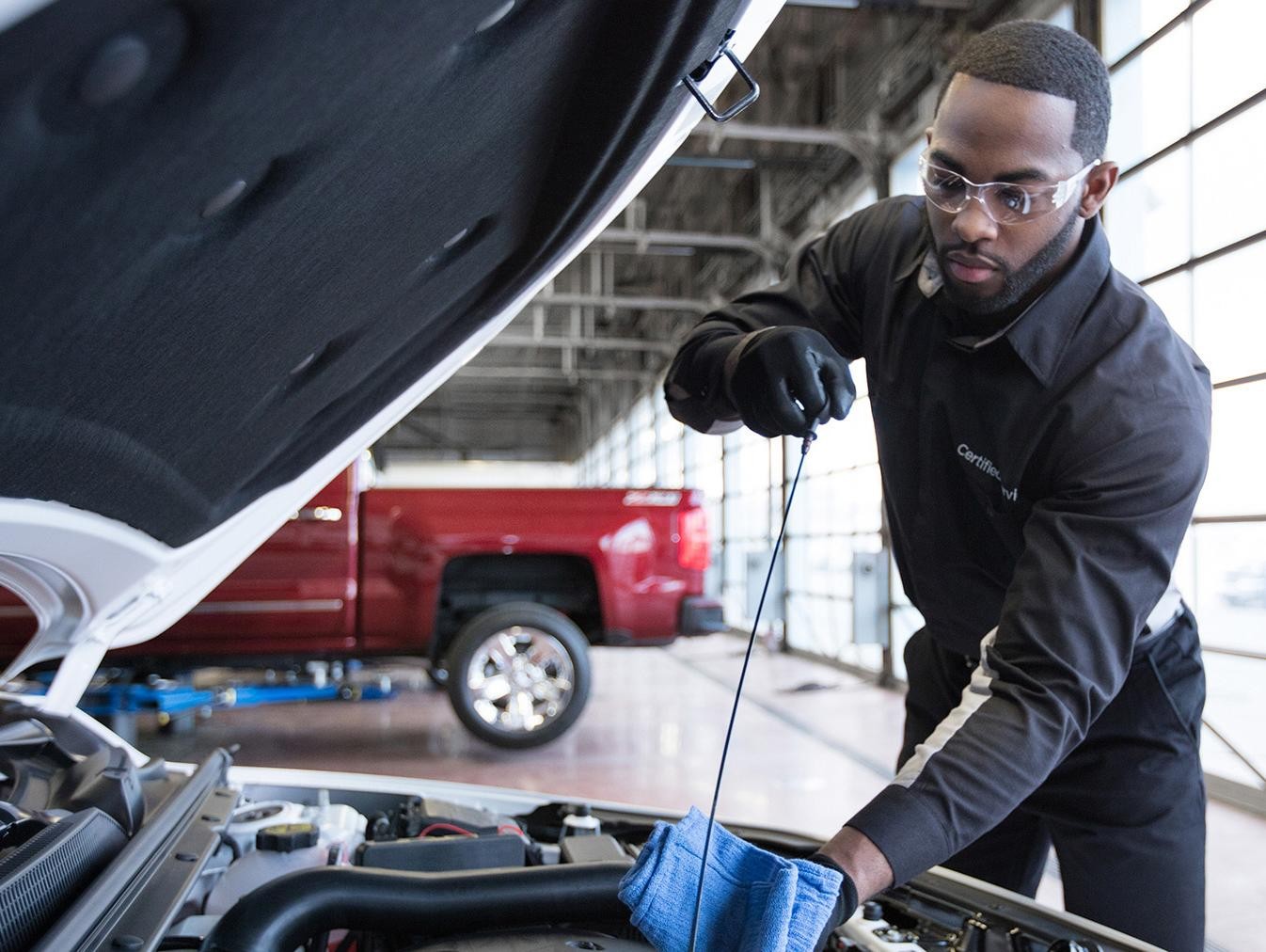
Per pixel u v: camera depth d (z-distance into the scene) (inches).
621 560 195.5
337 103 19.4
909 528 56.1
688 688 302.0
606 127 28.1
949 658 61.2
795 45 327.3
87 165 16.3
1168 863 53.1
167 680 190.7
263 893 32.9
